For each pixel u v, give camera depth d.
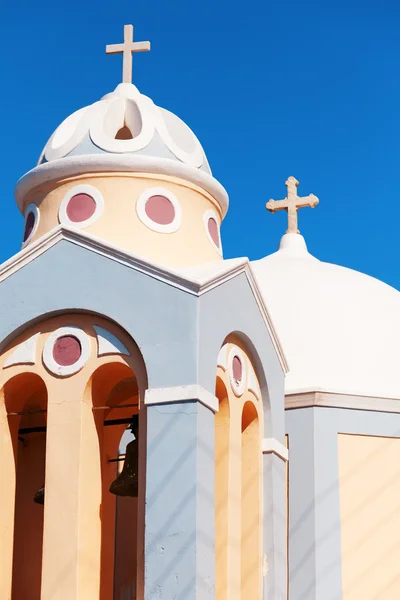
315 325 17.95
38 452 15.12
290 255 20.20
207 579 12.66
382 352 17.89
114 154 14.70
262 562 14.43
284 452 15.09
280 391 15.27
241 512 14.55
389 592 16.45
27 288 13.96
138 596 12.67
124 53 16.23
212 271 13.74
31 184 15.10
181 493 12.70
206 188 15.21
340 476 16.77
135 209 14.59
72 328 13.78
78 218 14.63
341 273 19.06
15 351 13.91
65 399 13.58
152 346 13.28
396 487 16.95
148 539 12.66
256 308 14.78
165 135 15.08
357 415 17.09
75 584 13.00
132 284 13.59
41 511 15.02
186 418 12.91
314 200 20.91
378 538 16.64
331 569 16.33
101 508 13.50
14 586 14.72
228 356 14.15
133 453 13.95
